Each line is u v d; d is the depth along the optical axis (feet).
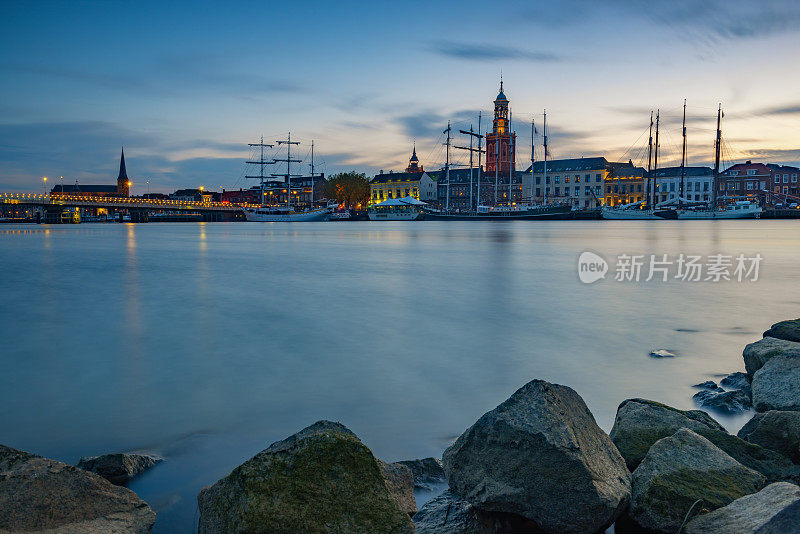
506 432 15.47
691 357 32.60
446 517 14.88
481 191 621.72
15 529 13.29
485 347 35.45
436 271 84.23
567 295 58.08
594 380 28.12
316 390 26.73
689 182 518.37
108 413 23.85
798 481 16.17
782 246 136.67
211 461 19.20
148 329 41.75
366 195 645.92
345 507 13.01
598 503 14.14
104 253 131.03
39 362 32.22
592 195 554.87
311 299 56.59
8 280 74.38
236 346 35.96
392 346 35.63
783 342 27.48
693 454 16.34
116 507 14.73
